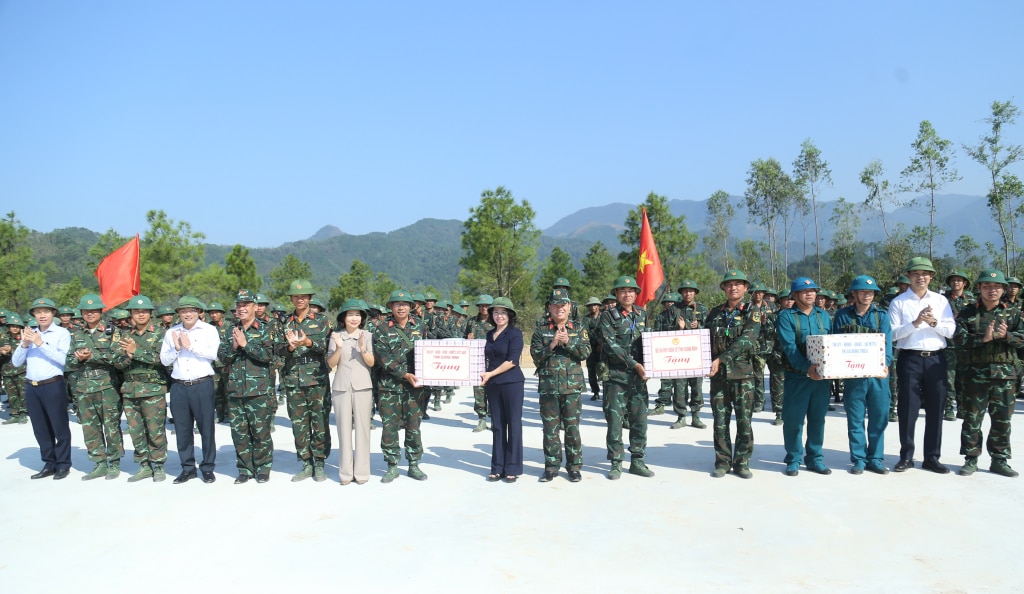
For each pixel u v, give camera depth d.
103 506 6.55
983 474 6.97
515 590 4.39
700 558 4.88
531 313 31.33
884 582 4.42
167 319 10.41
